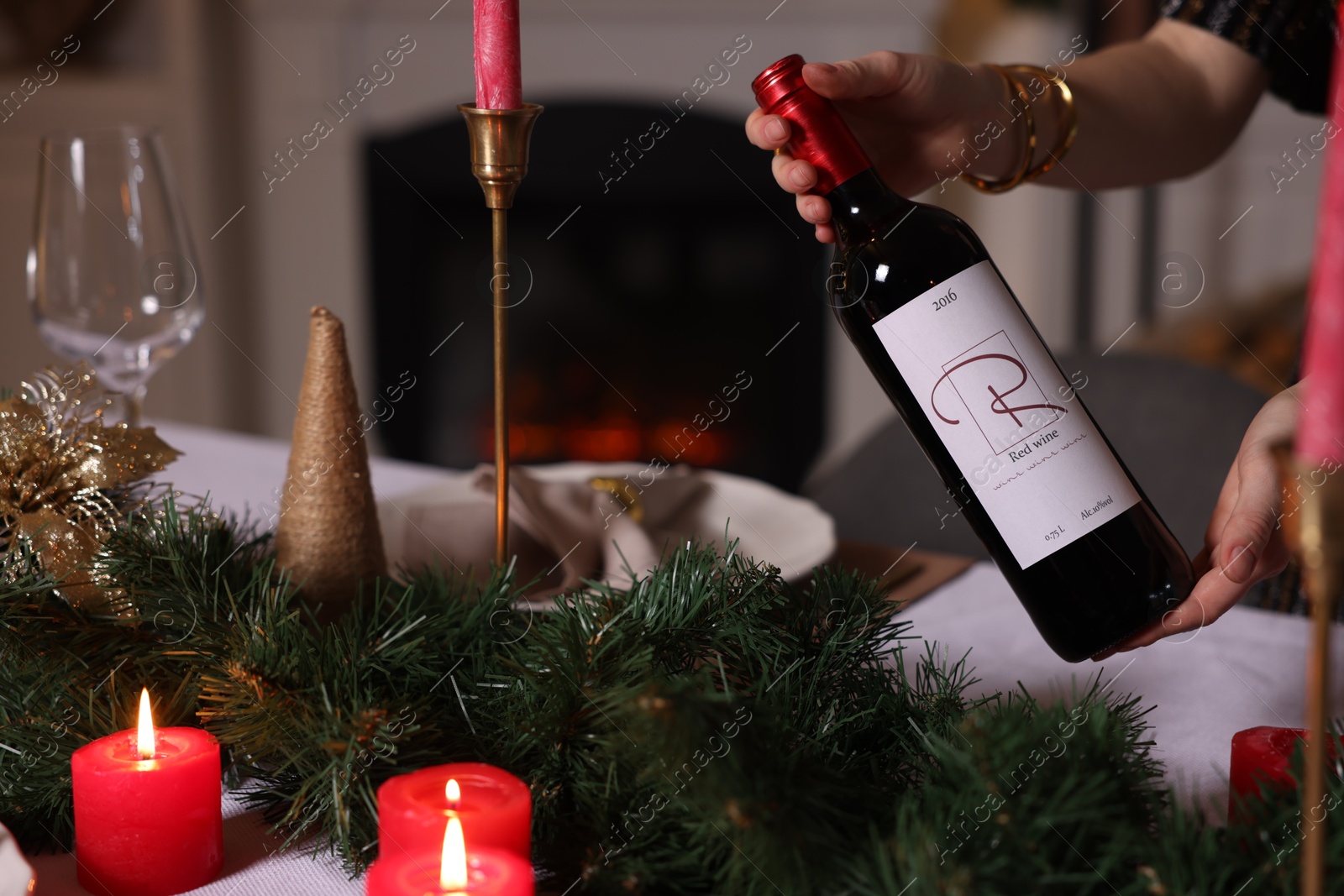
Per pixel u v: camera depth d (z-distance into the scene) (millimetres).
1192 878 664
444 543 986
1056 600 820
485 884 660
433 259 3439
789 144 839
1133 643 829
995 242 3098
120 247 1142
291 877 748
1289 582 1167
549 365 3596
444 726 774
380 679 775
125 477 832
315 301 3393
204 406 3355
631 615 771
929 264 834
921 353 814
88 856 731
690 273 3475
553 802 743
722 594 782
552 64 3170
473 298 3504
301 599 850
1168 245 2988
